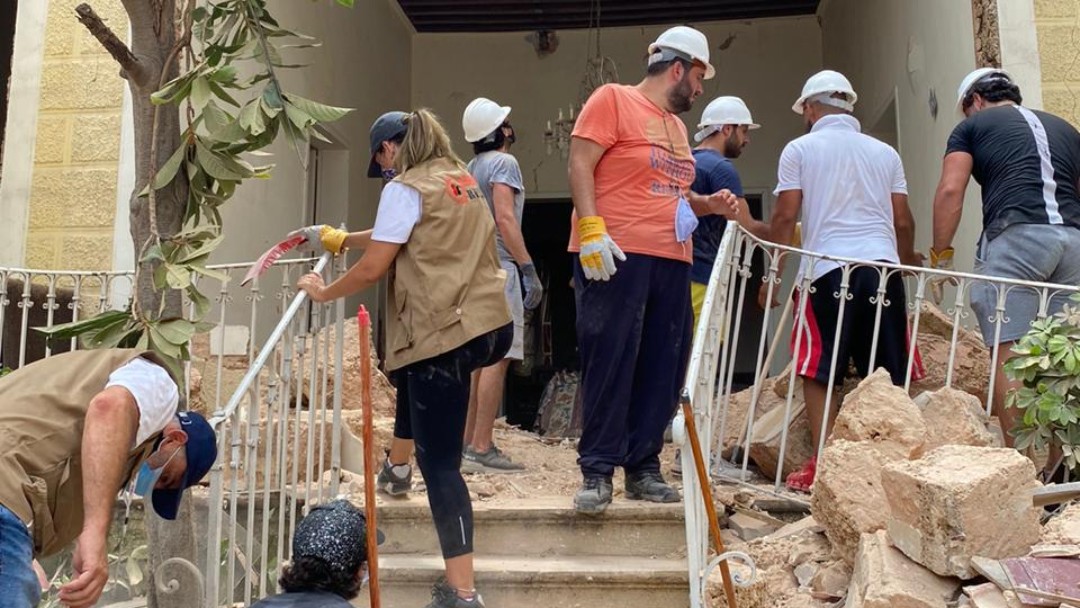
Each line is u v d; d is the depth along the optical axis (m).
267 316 6.22
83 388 2.22
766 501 3.73
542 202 9.85
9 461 2.08
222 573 3.78
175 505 2.42
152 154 3.01
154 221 2.94
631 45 9.64
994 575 2.62
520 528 3.64
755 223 4.46
